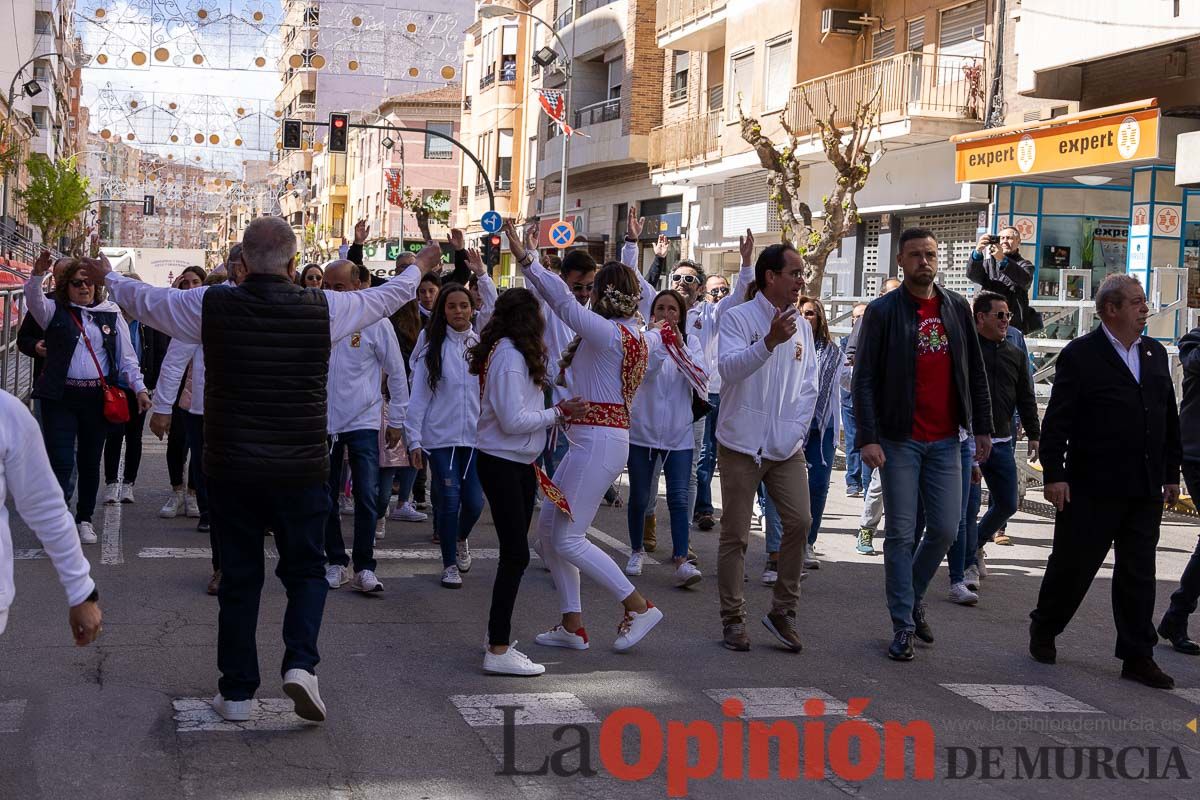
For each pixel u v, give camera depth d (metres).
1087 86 21.94
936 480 7.76
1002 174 22.36
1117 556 7.41
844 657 7.59
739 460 7.62
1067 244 23.42
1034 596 9.66
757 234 31.98
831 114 23.73
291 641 5.82
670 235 37.12
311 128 73.50
